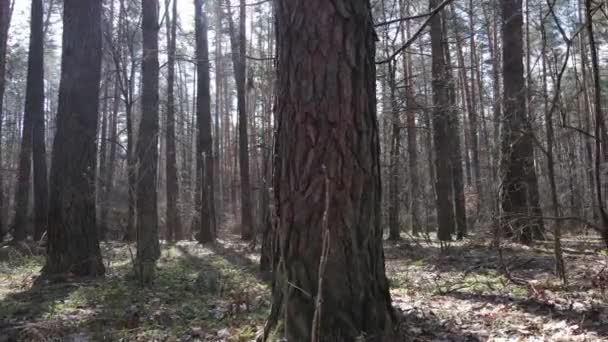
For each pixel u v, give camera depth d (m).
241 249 15.31
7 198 25.80
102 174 21.31
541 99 7.41
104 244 15.12
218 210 31.61
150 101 10.80
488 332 4.62
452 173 18.33
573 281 6.59
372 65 3.99
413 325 4.91
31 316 5.85
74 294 7.00
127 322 5.37
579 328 4.50
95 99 9.08
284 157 3.84
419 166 19.38
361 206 3.74
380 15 13.73
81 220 8.75
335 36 3.74
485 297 6.20
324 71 3.72
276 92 4.00
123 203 14.28
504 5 12.27
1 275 9.70
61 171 8.76
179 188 28.02
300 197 3.73
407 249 13.04
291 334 3.69
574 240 11.80
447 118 14.80
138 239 8.42
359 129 3.76
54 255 8.66
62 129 8.82
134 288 7.50
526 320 4.96
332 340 3.59
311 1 3.78
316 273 3.67
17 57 25.84
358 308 3.67
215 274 8.14
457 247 11.73
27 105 17.77
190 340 4.77
